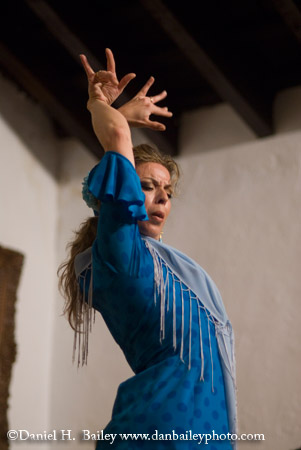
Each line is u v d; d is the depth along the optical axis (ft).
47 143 22.25
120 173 5.72
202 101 20.49
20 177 20.98
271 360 17.12
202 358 5.69
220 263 18.60
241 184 19.19
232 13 17.94
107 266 5.73
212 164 19.84
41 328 20.34
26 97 21.89
